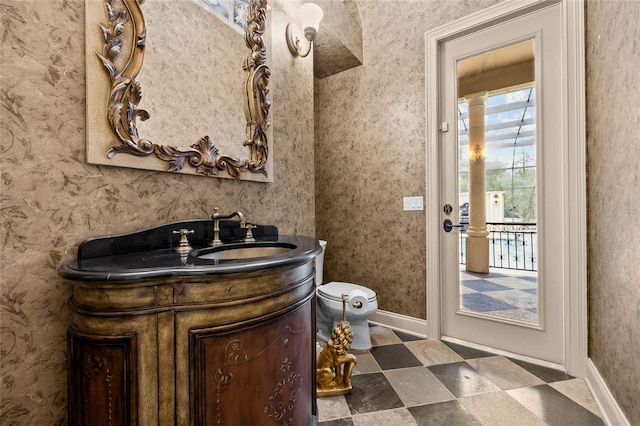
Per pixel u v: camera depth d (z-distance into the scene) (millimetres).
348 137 2488
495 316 1887
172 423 664
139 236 999
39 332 804
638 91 959
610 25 1209
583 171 1542
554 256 1692
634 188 996
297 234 1813
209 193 1296
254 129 1476
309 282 1006
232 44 1400
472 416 1248
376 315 2328
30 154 786
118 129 952
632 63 1004
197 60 1244
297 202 1822
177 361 672
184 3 1199
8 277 751
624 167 1080
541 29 1723
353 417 1244
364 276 2398
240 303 740
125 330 653
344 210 2512
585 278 1539
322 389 1401
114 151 947
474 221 1986
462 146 2029
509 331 1829
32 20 791
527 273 1814
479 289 1962
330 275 2582
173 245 1102
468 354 1822
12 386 757
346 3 2229
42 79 808
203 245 1162
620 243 1122
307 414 960
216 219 1203
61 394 845
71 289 860
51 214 825
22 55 772
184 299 685
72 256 864
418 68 2123
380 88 2311
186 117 1194
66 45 856
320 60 2352
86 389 678
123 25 973
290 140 1772
